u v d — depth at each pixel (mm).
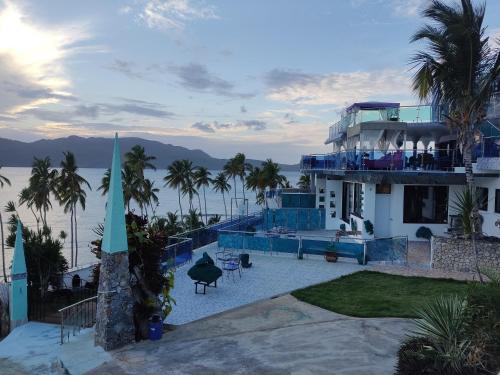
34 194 70062
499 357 6953
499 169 19047
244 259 17797
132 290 11000
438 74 16812
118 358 9602
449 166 23156
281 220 28031
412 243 22266
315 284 15297
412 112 23359
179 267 18391
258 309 12797
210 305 13359
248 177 86812
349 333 10555
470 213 14945
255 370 8625
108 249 10203
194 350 9875
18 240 16250
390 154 22703
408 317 11656
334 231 27156
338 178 27797
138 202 71750
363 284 15148
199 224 73562
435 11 16734
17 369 10156
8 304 17422
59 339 12656
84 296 21422
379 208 23062
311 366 8719
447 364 6941
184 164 91875
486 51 16234
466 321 7367
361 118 24484
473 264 16438
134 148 77000
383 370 8406
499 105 20281
